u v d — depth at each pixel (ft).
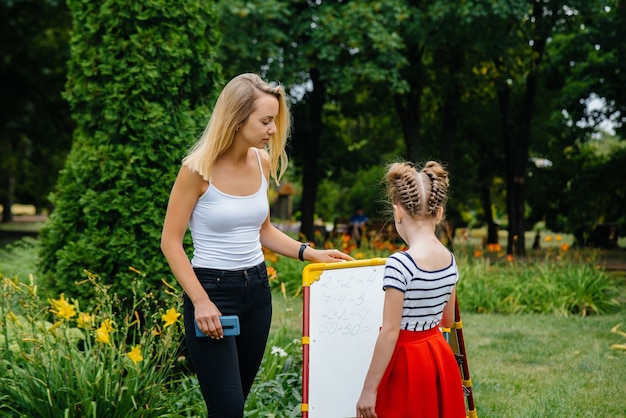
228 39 40.73
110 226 14.88
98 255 14.48
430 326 8.74
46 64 70.69
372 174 93.86
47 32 70.33
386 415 8.57
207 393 9.07
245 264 9.39
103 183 14.82
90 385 10.72
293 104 56.59
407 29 44.57
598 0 47.37
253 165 9.54
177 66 15.08
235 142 9.12
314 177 56.39
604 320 26.45
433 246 8.75
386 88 52.54
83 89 15.21
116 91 14.70
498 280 30.99
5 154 83.05
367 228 61.05
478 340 22.70
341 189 108.78
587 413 14.47
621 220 74.54
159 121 14.82
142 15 14.76
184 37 15.07
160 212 14.65
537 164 76.74
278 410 12.79
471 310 28.99
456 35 46.55
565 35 60.23
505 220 121.29
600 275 30.12
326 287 9.87
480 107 64.54
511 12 42.34
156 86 14.97
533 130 70.79
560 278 30.30
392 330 8.35
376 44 41.27
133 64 14.88
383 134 73.67
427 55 57.67
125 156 14.71
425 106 66.39
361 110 62.69
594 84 55.26
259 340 9.66
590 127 62.44
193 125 15.11
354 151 69.51
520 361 19.60
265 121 9.04
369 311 10.05
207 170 8.89
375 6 41.55
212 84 15.96
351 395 9.88
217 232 9.17
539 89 69.51
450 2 42.98
